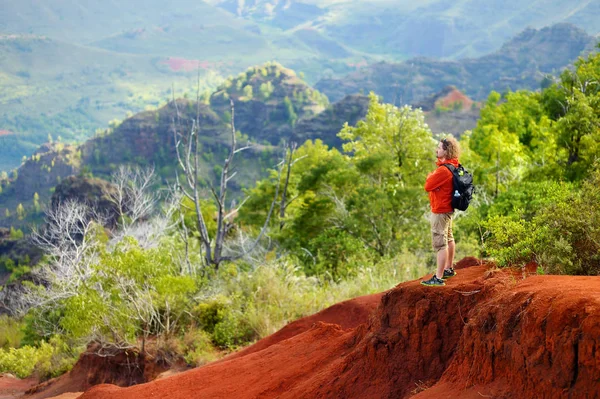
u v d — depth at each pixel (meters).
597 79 30.47
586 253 6.81
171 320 17.56
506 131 36.59
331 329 9.35
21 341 25.95
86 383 15.88
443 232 6.66
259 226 34.84
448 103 180.62
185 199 35.34
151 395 9.37
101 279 16.48
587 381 4.34
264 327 16.27
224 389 8.49
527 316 4.89
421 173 33.62
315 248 25.09
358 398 6.37
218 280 20.55
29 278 32.81
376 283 18.14
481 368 5.29
